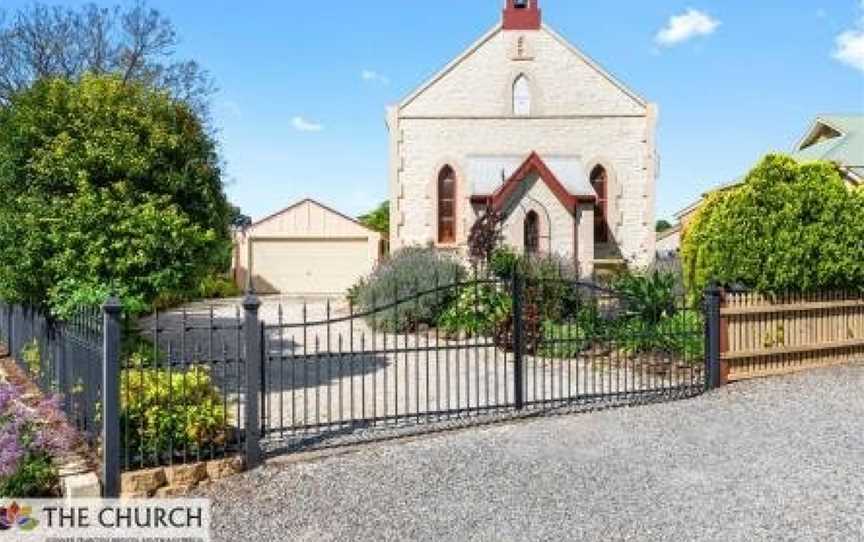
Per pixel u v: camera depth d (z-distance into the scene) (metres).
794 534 5.13
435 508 5.73
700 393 9.71
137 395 6.39
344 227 32.66
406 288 16.09
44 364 8.94
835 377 10.52
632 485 6.16
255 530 5.38
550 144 23.56
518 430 7.94
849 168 20.42
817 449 7.08
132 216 8.73
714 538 5.09
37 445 6.27
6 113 9.45
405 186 23.52
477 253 17.92
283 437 7.66
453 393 10.21
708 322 10.00
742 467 6.59
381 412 9.03
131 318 8.89
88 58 30.05
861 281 11.39
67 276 8.55
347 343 15.23
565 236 20.75
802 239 10.65
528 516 5.54
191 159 9.60
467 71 23.58
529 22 23.56
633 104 23.61
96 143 8.98
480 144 23.56
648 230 23.55
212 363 7.23
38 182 8.95
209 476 6.45
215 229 9.84
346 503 5.87
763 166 10.89
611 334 11.75
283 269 32.50
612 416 8.52
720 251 11.00
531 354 12.63
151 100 9.67
